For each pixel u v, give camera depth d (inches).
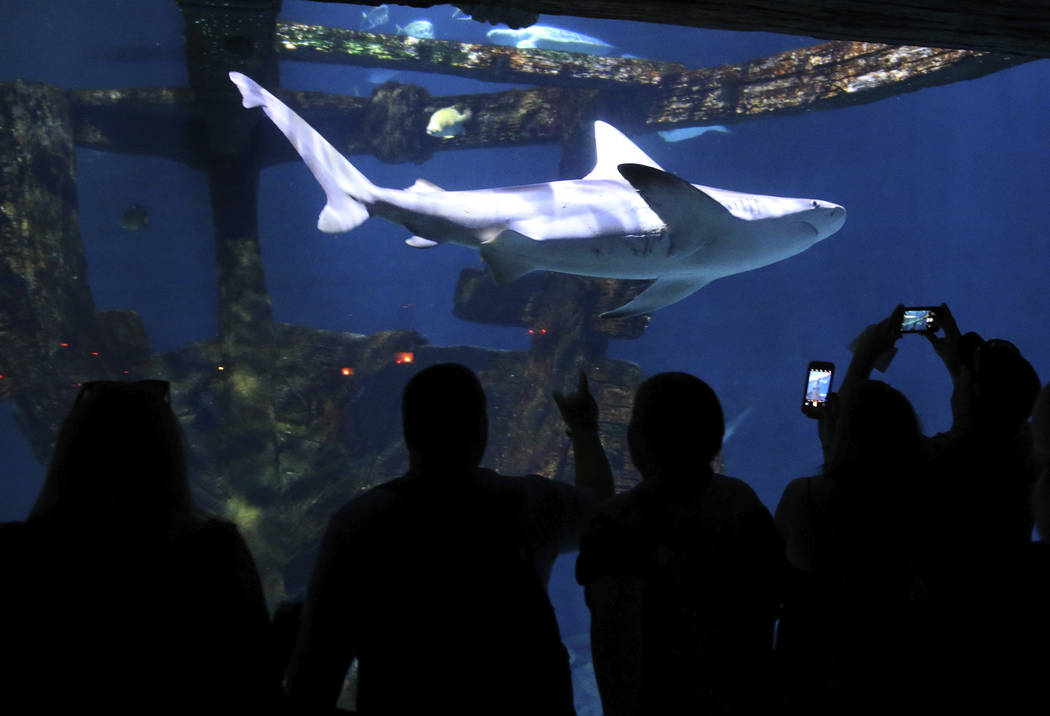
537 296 398.3
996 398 86.5
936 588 78.4
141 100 363.6
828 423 102.3
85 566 61.9
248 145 366.6
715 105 351.6
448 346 477.1
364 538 72.9
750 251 246.1
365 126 390.6
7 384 340.5
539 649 73.8
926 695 77.7
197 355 458.3
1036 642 75.7
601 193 231.0
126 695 61.6
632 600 77.4
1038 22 119.4
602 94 372.5
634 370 385.4
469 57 359.9
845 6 113.5
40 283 352.5
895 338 108.0
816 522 82.2
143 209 483.8
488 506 75.2
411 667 71.9
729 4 113.9
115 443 63.8
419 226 227.8
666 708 79.2
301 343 471.5
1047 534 77.7
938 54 282.5
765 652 83.4
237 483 377.1
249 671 64.9
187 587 62.9
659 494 81.2
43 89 357.7
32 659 60.9
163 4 1023.0
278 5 228.7
